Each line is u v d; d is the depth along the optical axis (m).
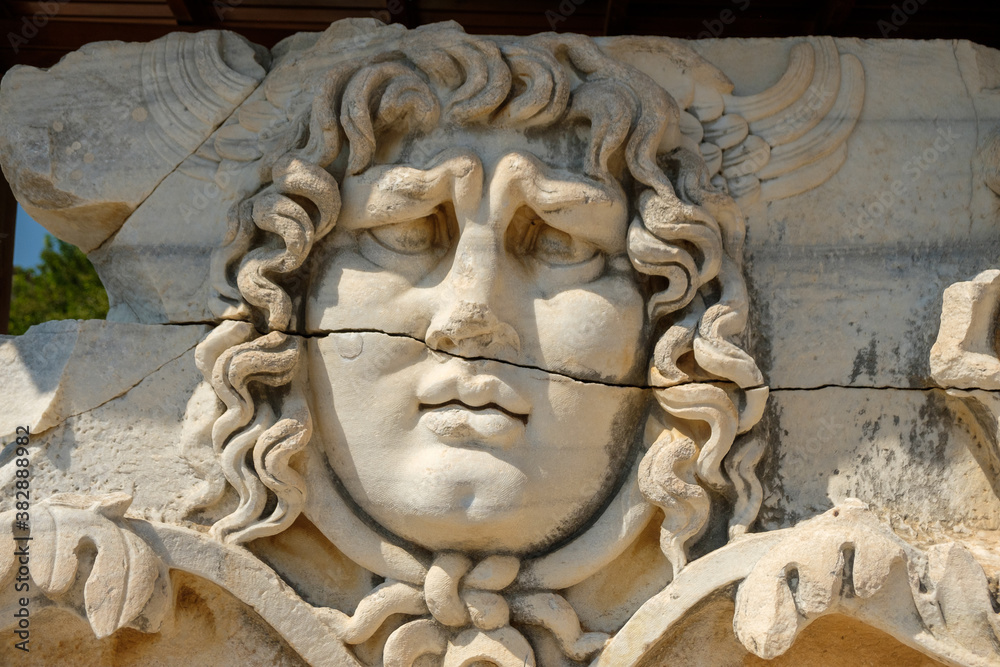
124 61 3.56
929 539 3.27
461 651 3.17
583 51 3.30
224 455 3.21
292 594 3.20
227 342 3.25
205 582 3.22
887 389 3.41
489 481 3.08
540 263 3.29
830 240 3.48
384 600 3.19
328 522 3.24
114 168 3.47
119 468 3.34
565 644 3.19
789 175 3.47
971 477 3.36
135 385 3.40
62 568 2.97
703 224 3.21
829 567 2.94
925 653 2.99
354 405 3.22
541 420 3.19
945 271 3.47
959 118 3.55
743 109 3.49
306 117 3.33
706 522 3.28
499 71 3.20
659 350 3.23
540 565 3.24
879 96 3.55
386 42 3.46
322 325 3.26
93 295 9.56
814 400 3.40
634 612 3.27
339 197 3.22
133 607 2.97
